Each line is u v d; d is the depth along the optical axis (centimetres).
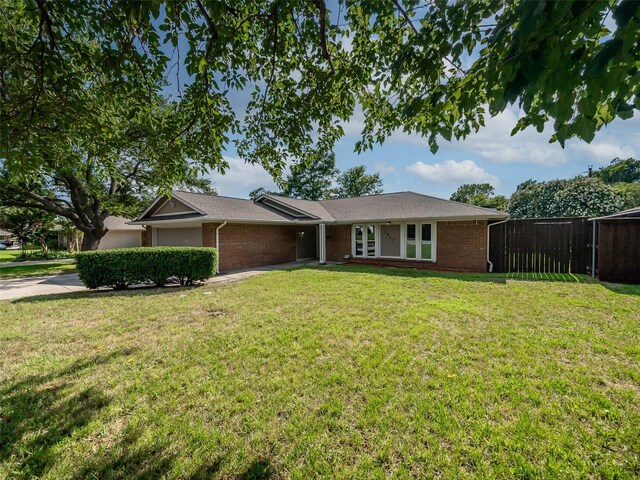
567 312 525
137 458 217
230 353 386
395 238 1374
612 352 362
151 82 367
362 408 267
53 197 1625
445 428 239
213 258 927
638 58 137
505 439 225
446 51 220
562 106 157
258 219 1255
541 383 297
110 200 1617
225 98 390
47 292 831
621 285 738
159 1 212
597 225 880
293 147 476
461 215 1097
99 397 291
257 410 269
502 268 1080
